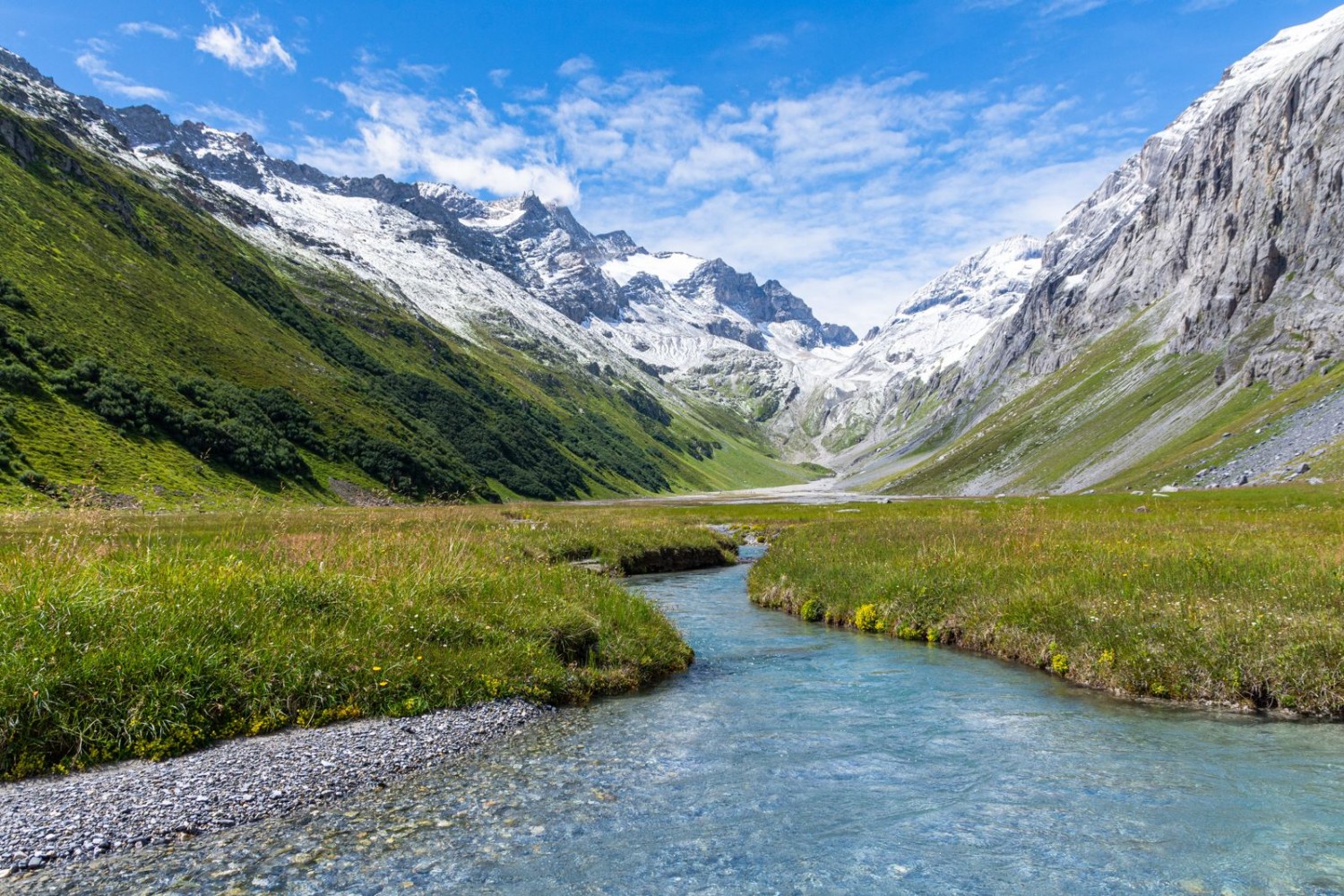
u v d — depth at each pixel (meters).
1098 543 26.98
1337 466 83.88
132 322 124.81
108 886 7.10
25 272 112.69
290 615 13.45
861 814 9.14
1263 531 33.78
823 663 18.27
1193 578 19.17
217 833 8.32
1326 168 158.25
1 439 76.25
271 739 10.99
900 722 13.07
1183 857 7.86
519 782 10.16
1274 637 14.40
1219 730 12.33
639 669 16.56
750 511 104.69
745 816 9.05
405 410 190.75
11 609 10.69
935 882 7.39
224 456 105.81
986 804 9.40
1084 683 15.88
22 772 9.22
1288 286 154.88
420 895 7.04
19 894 6.87
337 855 7.89
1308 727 12.42
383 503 126.25
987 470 198.38
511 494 190.00
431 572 17.44
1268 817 8.83
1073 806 9.27
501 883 7.33
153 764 9.87
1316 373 123.44
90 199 162.88
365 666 12.78
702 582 37.06
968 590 22.27
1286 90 189.12
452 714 12.76
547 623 16.44
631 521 59.81
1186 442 132.00
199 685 11.06
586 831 8.61
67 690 10.01
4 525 15.33
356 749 10.90
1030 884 7.29
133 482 84.75
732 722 13.14
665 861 7.87
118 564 13.76
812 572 29.31
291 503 45.88
